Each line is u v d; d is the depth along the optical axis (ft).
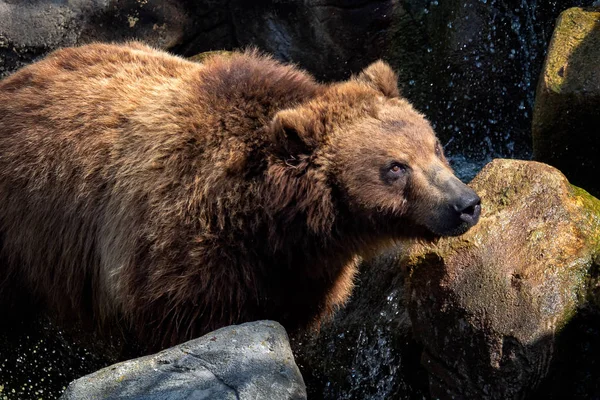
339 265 33.37
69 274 35.14
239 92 32.58
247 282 31.55
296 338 37.19
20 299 37.76
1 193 35.32
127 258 31.99
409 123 31.42
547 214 31.91
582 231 31.60
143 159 32.12
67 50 37.65
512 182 33.17
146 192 31.71
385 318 36.58
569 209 31.94
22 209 35.09
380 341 36.32
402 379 35.32
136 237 31.71
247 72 33.68
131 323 33.14
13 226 35.55
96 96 34.45
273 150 31.17
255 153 31.58
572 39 39.68
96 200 33.35
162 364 25.91
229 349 26.04
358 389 37.22
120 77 35.04
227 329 27.07
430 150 31.27
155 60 36.09
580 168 39.40
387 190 30.78
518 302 30.40
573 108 37.73
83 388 25.52
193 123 32.07
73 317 37.17
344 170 30.86
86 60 36.45
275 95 32.73
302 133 30.78
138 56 36.37
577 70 38.17
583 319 30.22
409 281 33.09
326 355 38.75
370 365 36.78
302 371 39.34
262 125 32.07
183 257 31.04
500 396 30.32
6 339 38.91
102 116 33.76
